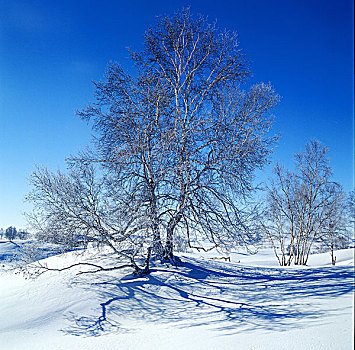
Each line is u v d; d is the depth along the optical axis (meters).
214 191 12.33
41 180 10.98
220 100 14.05
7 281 13.41
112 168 12.03
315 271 15.91
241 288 11.94
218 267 16.02
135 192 11.52
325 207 27.81
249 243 12.60
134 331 7.88
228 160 12.23
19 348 7.17
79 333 7.96
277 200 27.72
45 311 9.48
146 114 12.75
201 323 8.02
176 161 11.40
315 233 28.77
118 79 13.09
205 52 14.28
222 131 12.38
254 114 13.30
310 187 27.62
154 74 13.29
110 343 6.93
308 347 5.05
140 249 12.55
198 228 12.29
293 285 12.04
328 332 5.73
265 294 10.84
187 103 14.30
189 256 18.27
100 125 13.08
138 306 9.85
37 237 11.16
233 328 7.13
